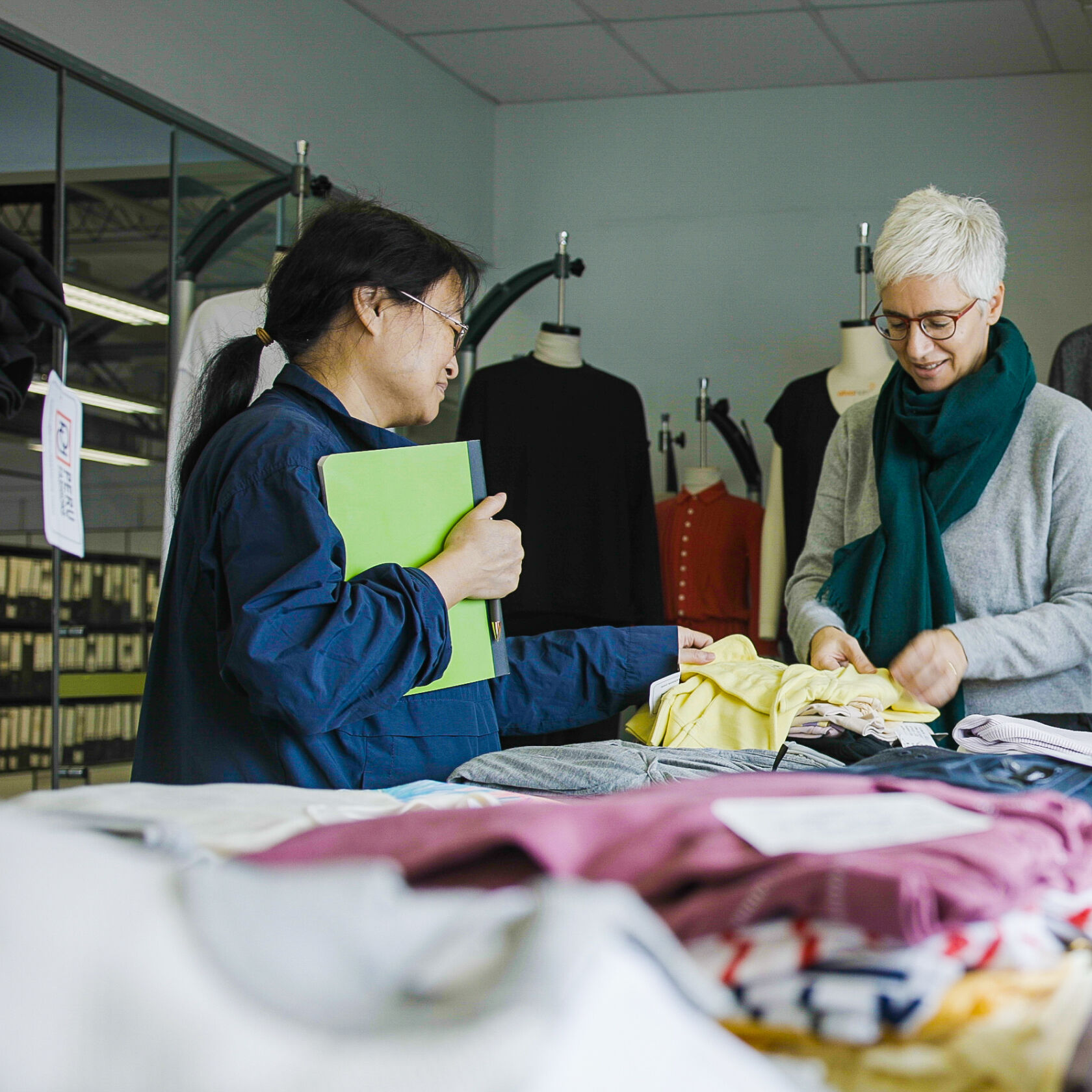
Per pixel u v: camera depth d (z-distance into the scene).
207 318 2.98
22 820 0.44
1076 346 3.44
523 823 0.58
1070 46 4.61
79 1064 0.36
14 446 3.43
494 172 5.51
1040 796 0.67
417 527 1.38
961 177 4.90
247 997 0.38
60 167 3.54
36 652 3.48
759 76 5.05
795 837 0.57
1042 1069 0.46
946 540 1.93
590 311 5.32
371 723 1.36
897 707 1.65
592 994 0.39
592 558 3.64
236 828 0.74
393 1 4.56
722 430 4.41
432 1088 0.34
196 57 3.92
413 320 1.44
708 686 1.53
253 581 1.24
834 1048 0.50
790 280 5.09
